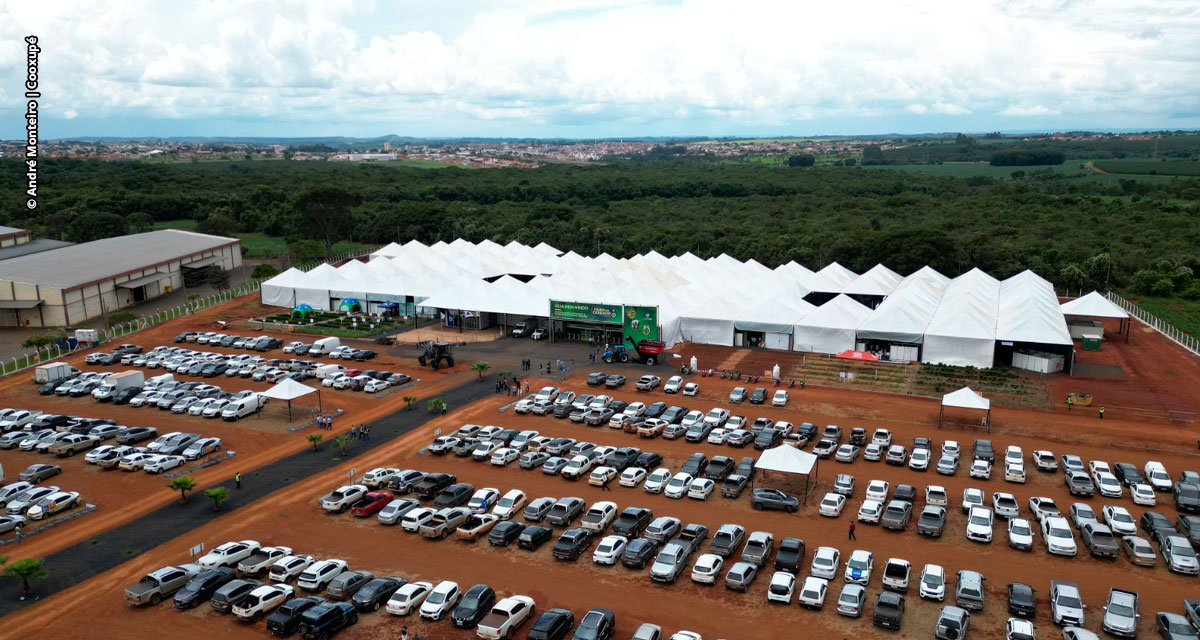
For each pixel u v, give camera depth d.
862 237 156.25
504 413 72.94
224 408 72.00
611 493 55.53
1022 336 83.31
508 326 108.94
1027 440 65.00
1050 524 47.44
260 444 65.50
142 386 79.38
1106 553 45.22
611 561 45.19
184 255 138.50
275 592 41.28
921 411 72.06
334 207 165.50
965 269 142.00
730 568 43.09
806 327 92.31
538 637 37.06
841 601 39.75
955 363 85.81
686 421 69.00
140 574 44.97
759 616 39.94
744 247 160.50
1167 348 95.06
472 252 145.00
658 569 43.19
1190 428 66.31
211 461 61.78
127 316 107.12
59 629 39.59
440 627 39.50
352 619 39.78
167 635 39.03
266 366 86.44
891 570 42.34
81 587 43.62
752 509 52.84
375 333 104.25
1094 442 64.19
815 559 43.56
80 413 73.31
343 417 72.19
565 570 44.97
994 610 40.12
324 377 82.88
